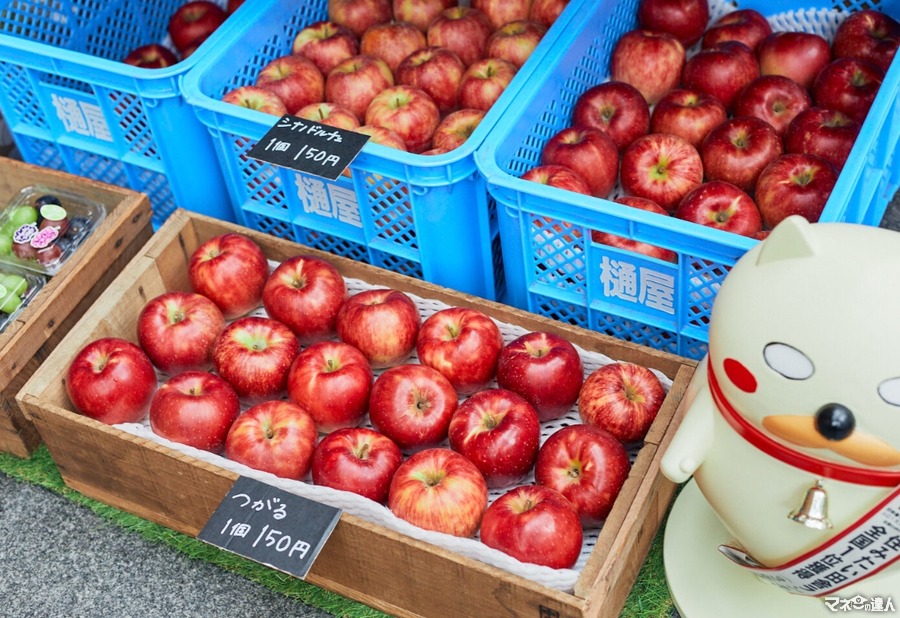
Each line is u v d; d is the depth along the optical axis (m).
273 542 1.55
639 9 2.38
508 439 1.62
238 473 1.65
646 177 2.00
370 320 1.82
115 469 1.82
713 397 1.34
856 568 1.29
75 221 2.17
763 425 1.24
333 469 1.62
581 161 1.99
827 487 1.24
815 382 1.14
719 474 1.37
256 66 2.27
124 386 1.77
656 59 2.21
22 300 2.06
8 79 2.24
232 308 2.00
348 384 1.74
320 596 1.77
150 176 2.28
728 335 1.22
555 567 1.49
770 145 1.98
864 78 2.11
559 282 1.93
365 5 2.42
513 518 1.50
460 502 1.55
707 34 2.34
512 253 1.92
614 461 1.59
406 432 1.70
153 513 1.89
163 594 1.83
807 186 1.86
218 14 2.59
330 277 1.92
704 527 1.68
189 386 1.75
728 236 1.61
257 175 2.09
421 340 1.82
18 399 1.79
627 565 1.57
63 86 2.39
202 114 2.01
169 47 2.71
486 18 2.37
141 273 1.99
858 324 1.11
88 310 1.94
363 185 1.95
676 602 1.66
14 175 2.28
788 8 2.40
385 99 2.14
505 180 1.75
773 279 1.18
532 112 1.98
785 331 1.15
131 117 2.15
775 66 2.23
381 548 1.55
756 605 1.58
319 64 2.31
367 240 2.05
